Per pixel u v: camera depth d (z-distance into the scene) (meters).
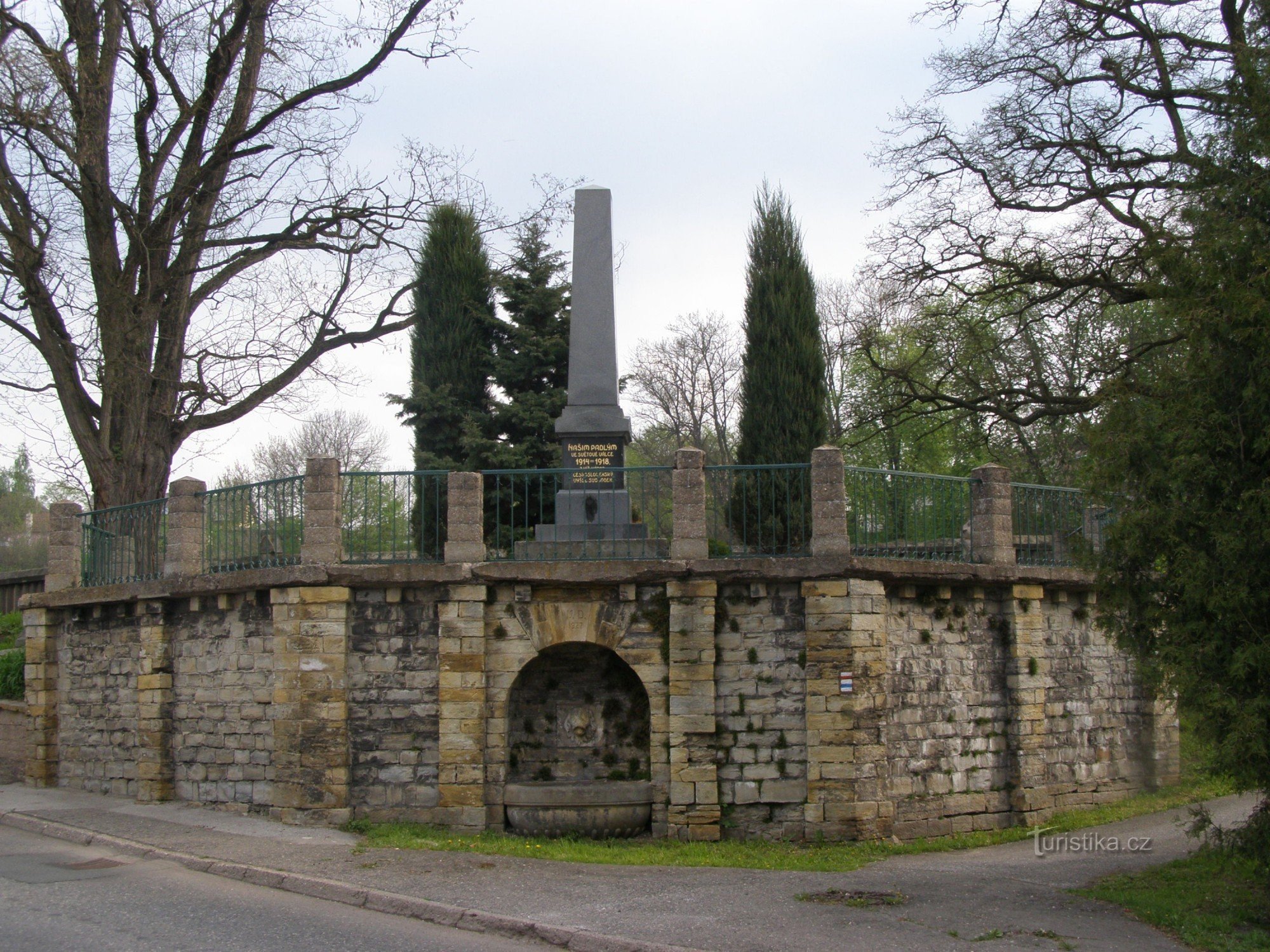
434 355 23.62
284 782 14.88
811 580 14.42
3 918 10.62
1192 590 10.58
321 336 25.91
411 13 23.55
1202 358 10.86
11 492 66.12
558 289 23.67
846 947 9.72
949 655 15.82
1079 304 27.89
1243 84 11.45
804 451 21.70
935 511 16.34
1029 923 10.63
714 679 14.55
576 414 17.05
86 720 18.98
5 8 21.94
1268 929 10.61
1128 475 11.34
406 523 15.66
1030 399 24.78
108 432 23.62
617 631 14.77
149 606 17.25
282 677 15.02
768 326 22.31
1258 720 10.11
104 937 9.99
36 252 22.38
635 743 15.61
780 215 22.83
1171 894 11.83
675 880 12.12
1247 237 10.70
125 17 22.14
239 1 22.02
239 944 9.81
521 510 22.47
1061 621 17.56
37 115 20.64
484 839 14.12
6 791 18.92
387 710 15.00
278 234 24.94
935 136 24.20
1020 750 16.12
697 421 44.56
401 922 10.71
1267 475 10.55
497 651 14.87
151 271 23.27
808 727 14.23
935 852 14.26
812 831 14.10
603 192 17.62
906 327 27.02
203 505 17.20
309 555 15.06
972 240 24.50
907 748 15.14
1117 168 22.42
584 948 9.86
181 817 15.60
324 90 23.91
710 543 16.28
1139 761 18.59
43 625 19.69
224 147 23.25
